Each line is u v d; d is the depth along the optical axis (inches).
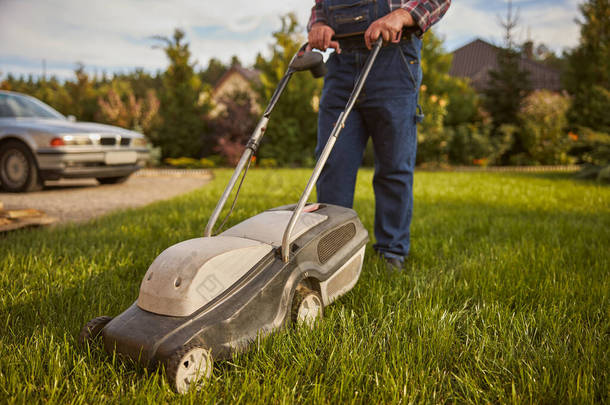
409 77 105.0
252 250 71.8
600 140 395.2
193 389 57.9
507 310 82.4
